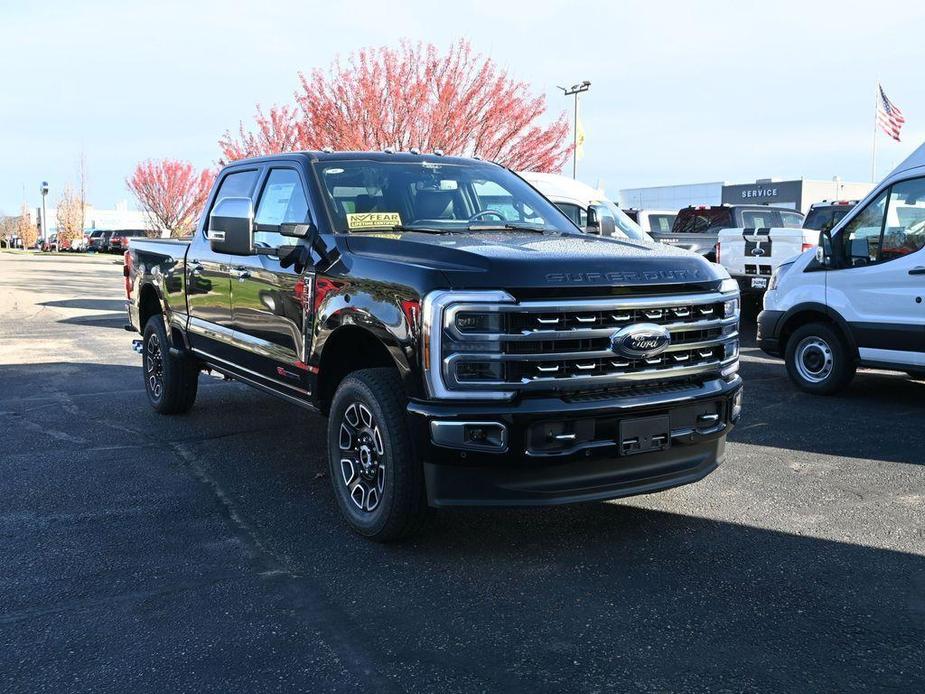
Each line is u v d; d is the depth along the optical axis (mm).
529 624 3414
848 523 4566
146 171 61469
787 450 6051
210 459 5848
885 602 3609
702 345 4219
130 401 7840
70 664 3109
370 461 4277
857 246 7770
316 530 4480
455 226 5039
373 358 4719
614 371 3953
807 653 3174
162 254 6934
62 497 5020
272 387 5305
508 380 3770
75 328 13781
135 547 4234
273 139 26656
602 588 3754
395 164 5387
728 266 14172
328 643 3264
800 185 51469
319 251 4652
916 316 7352
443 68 23297
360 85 22875
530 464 3787
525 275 3793
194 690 2939
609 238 4938
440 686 2955
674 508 4805
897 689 2926
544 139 24109
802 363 8281
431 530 4461
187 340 6609
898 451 6020
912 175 7359
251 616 3488
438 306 3742
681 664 3098
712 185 65812
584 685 2959
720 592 3709
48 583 3807
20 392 8266
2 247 95812
